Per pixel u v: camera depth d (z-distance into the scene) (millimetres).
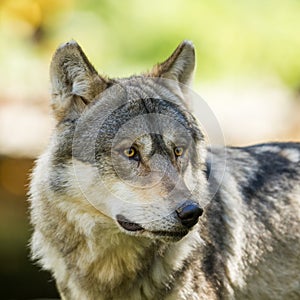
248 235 11734
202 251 11055
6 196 23656
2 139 20797
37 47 23547
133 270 10891
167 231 9812
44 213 10906
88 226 10609
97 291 11062
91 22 23469
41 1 23375
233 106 23359
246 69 23281
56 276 11328
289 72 23828
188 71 11570
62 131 10734
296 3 23797
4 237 24047
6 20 23312
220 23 22812
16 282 23578
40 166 10992
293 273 12062
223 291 11352
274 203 12055
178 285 10844
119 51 22953
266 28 23312
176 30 22578
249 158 12406
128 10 22984
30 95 22672
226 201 11633
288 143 12953
